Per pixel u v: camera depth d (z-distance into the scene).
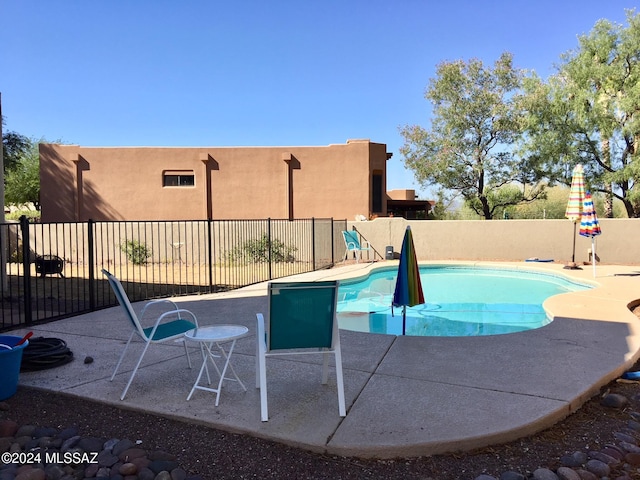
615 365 4.21
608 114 17.33
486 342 5.06
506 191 22.05
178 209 18.09
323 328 3.31
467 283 11.90
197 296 8.42
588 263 13.94
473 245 15.17
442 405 3.35
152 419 3.29
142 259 15.58
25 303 6.09
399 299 6.12
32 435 3.09
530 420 3.08
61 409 3.47
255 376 3.98
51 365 4.30
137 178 18.03
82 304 7.97
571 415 3.39
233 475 2.60
